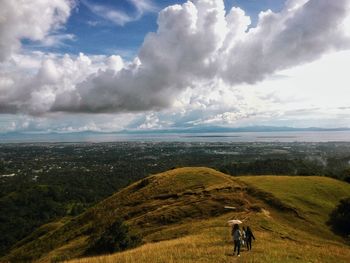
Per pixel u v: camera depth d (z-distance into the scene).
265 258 25.17
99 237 39.69
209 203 47.88
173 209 47.25
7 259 54.53
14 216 140.38
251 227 37.78
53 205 154.12
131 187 66.25
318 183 59.66
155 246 31.50
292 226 41.72
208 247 28.95
